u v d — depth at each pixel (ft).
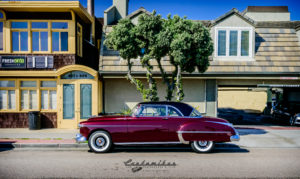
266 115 70.03
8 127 37.09
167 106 24.47
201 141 23.85
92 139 23.93
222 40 41.88
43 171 17.80
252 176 16.76
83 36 41.98
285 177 16.57
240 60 41.47
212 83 41.24
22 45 37.58
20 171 17.76
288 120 45.29
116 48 29.32
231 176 16.75
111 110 41.09
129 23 29.96
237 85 42.50
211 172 17.65
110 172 17.63
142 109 24.44
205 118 24.14
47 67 37.19
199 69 31.22
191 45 28.30
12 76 36.99
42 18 37.32
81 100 36.63
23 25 37.40
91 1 47.14
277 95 67.82
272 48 43.01
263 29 45.85
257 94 86.17
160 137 23.75
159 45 28.02
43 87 37.47
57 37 37.70
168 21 31.17
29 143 26.45
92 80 36.65
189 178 16.34
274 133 34.76
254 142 28.84
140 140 23.88
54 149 25.57
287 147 26.68
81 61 40.68
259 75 39.58
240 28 42.04
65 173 17.34
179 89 30.63
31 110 37.47
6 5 35.29
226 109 89.30
